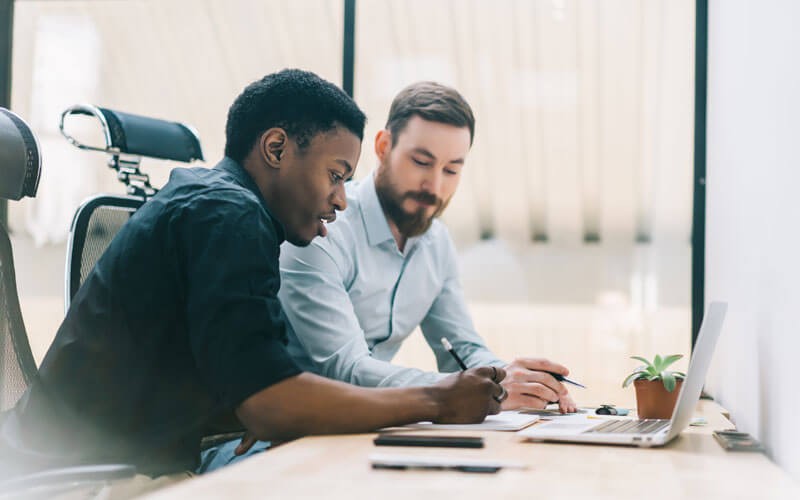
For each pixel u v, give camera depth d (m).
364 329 2.24
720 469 1.00
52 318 4.52
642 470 0.98
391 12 3.54
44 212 4.64
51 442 1.33
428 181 2.31
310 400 1.22
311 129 1.48
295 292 1.97
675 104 3.37
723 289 2.19
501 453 1.08
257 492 0.78
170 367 1.36
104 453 1.32
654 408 1.57
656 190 3.49
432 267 2.35
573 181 3.71
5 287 1.41
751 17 1.79
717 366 2.25
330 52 4.20
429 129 2.33
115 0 4.55
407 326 2.32
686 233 3.49
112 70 4.57
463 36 3.71
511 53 3.72
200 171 1.48
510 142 3.77
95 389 1.35
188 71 4.49
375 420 1.25
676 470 0.99
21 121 1.45
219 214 1.33
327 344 1.93
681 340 3.49
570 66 3.67
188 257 1.32
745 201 1.81
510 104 3.74
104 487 1.26
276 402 1.20
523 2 3.69
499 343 3.79
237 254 1.28
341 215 2.18
